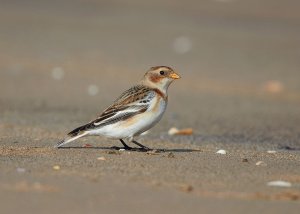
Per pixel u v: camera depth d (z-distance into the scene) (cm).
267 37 3078
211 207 800
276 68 2561
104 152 1117
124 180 910
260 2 3769
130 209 780
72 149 1146
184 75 2395
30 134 1362
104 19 3362
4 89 2091
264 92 2209
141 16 3450
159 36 3030
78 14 3459
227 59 2678
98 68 2442
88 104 1917
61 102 1930
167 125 1662
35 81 2227
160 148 1223
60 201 801
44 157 1057
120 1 3800
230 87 2255
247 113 1883
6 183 872
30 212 758
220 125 1686
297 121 1784
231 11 3584
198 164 1038
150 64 2534
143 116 1101
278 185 915
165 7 3669
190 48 2830
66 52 2680
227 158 1107
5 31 3012
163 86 1134
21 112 1742
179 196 840
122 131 1101
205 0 3825
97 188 862
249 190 883
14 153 1088
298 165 1071
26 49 2705
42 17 3338
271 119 1803
